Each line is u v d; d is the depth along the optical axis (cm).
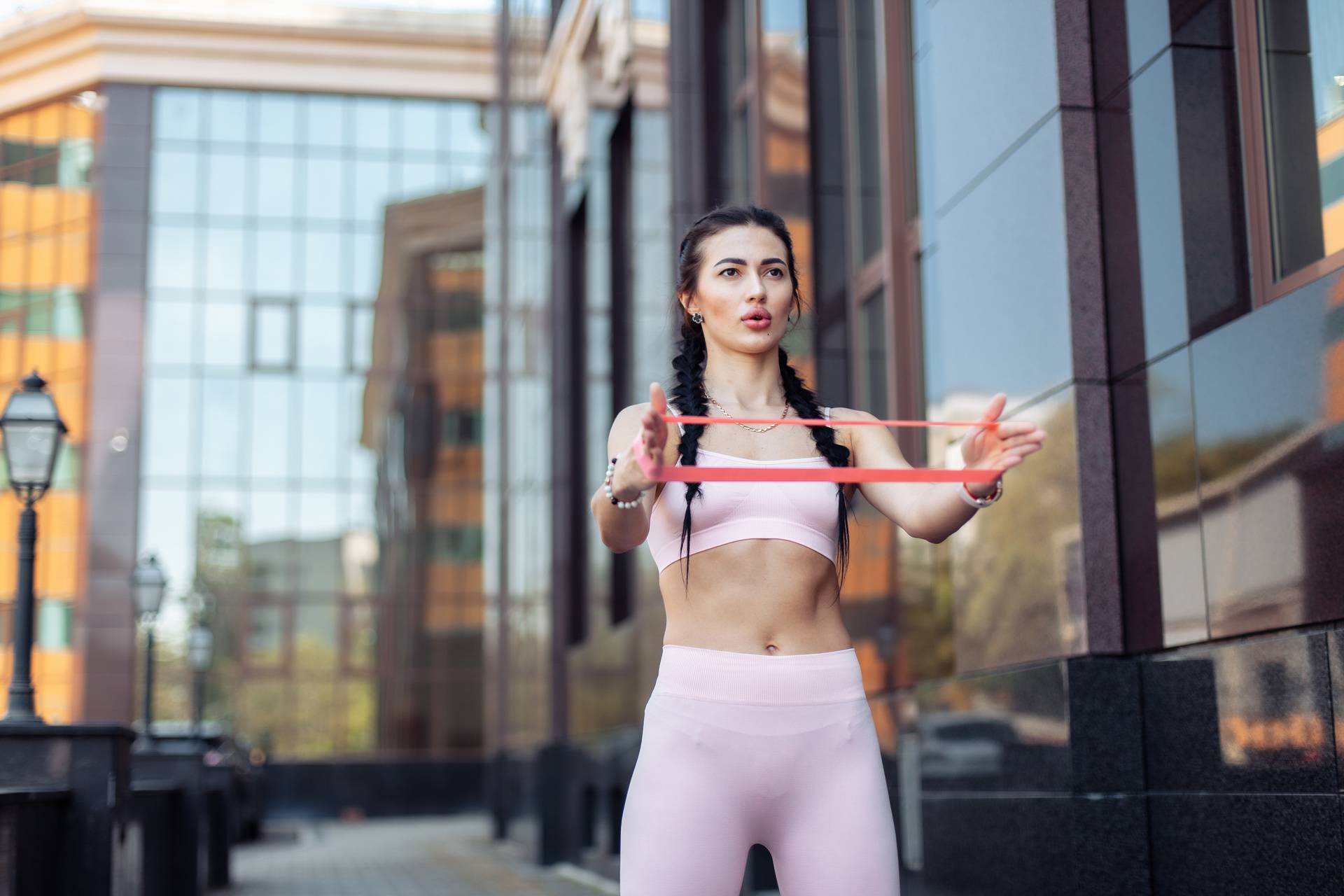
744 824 238
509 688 2097
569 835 1462
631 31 1246
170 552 3011
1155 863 474
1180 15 469
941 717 581
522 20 2139
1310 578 397
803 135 859
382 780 3014
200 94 3147
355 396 3130
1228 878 431
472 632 3106
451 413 3156
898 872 241
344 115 3191
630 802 242
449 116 3222
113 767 662
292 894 1248
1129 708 485
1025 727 513
